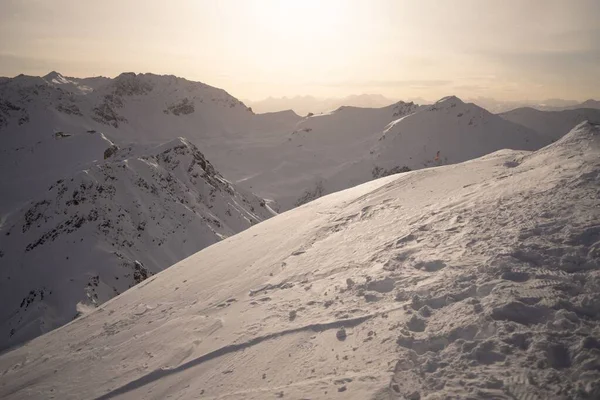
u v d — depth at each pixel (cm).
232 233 9400
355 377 579
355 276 986
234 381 708
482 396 473
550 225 860
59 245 6488
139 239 7262
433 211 1322
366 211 1703
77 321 1664
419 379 533
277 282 1205
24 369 1245
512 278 705
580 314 575
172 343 1007
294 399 580
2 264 6431
